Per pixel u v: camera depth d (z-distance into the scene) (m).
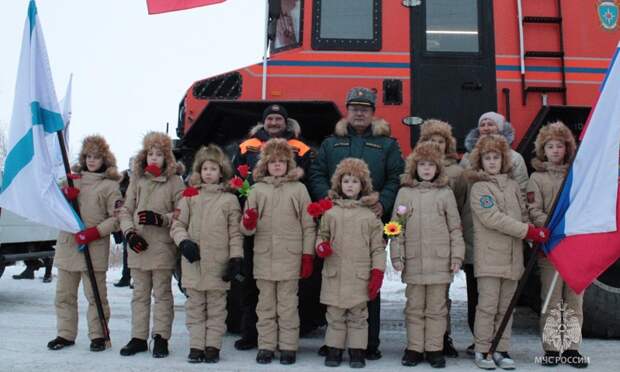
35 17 4.08
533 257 3.55
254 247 3.70
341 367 3.49
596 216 3.40
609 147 3.43
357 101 3.97
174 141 4.92
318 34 4.78
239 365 3.47
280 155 3.72
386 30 4.77
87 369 3.28
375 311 3.81
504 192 3.65
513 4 4.87
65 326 3.91
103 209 3.96
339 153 4.01
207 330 3.60
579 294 3.54
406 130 4.66
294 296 3.65
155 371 3.26
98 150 4.04
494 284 3.60
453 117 4.69
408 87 4.70
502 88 4.76
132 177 3.95
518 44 4.82
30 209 3.85
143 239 3.69
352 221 3.58
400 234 3.60
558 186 3.80
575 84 4.77
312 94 4.71
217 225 3.64
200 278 3.57
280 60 4.75
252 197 3.71
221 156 3.83
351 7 4.81
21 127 3.97
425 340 3.60
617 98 3.45
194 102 4.86
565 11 4.88
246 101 4.31
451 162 4.12
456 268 3.54
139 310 3.79
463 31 4.80
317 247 3.52
